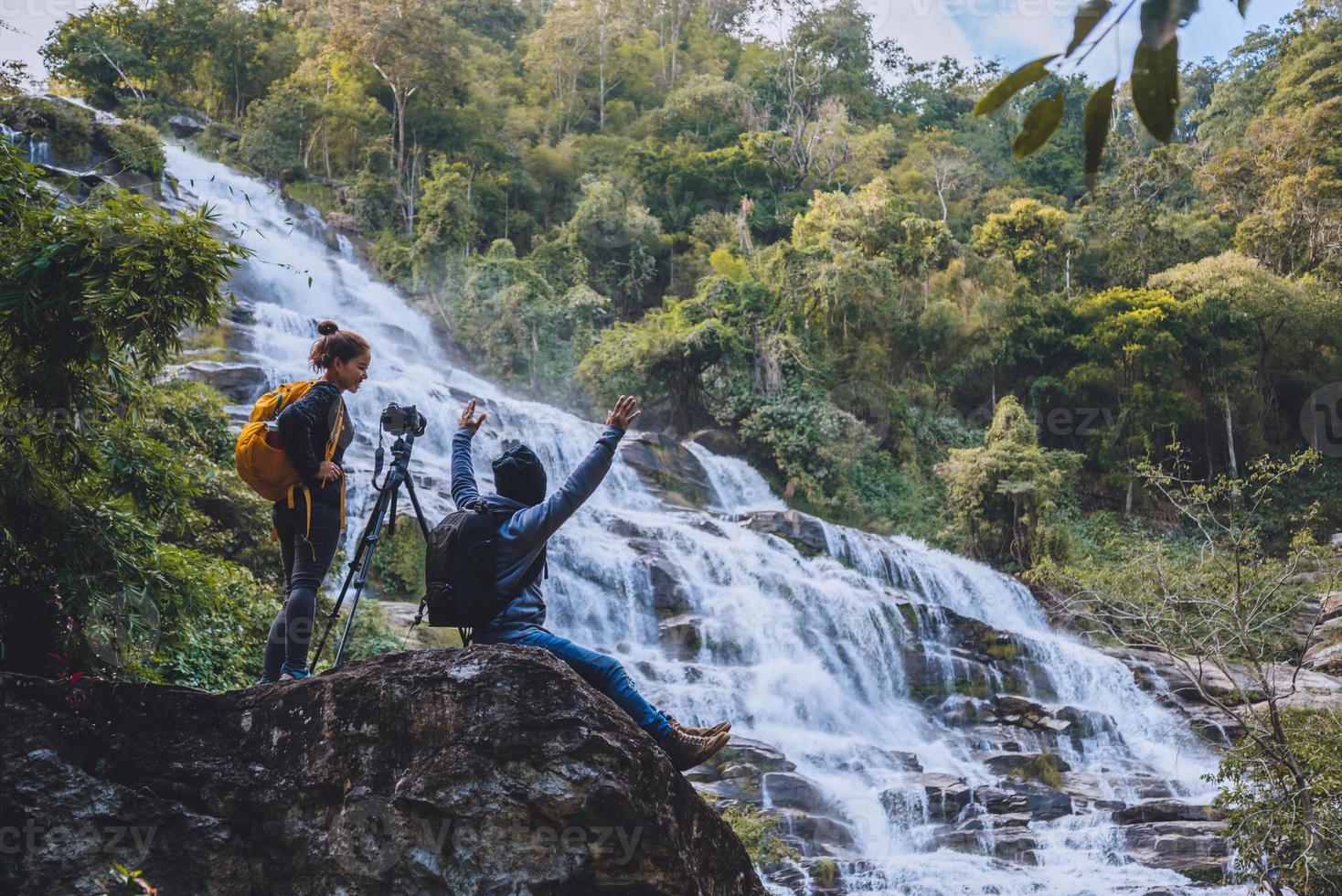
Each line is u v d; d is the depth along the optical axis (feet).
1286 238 166.91
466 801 12.03
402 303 132.05
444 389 93.86
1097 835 55.57
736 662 73.10
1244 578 48.98
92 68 147.13
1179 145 219.41
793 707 67.51
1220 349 143.33
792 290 129.08
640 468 99.60
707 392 122.21
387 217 149.89
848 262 129.39
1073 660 81.82
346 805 12.42
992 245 159.43
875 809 55.36
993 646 81.15
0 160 18.93
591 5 209.67
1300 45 202.18
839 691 70.69
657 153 179.93
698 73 227.40
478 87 185.47
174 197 114.93
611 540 78.23
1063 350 148.66
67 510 19.69
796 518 94.12
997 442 116.57
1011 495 112.88
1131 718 76.43
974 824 56.49
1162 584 49.80
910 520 120.37
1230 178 181.88
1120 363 141.49
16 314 17.93
